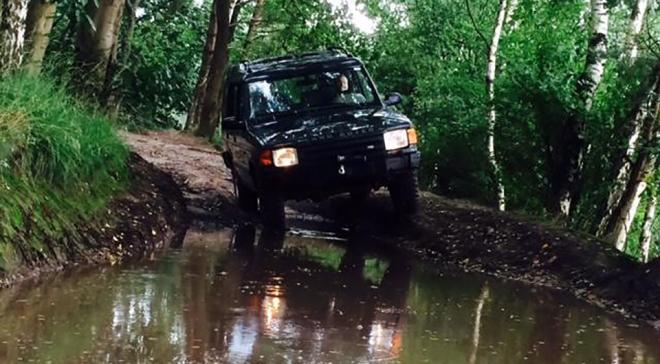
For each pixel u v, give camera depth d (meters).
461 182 16.06
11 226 8.02
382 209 12.93
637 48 14.14
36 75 10.77
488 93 16.09
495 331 7.51
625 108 13.46
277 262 9.84
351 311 7.85
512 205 14.90
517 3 19.30
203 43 29.45
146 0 28.50
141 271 8.77
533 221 11.67
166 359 6.08
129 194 10.98
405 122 11.54
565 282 9.60
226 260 9.73
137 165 12.77
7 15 10.60
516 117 14.26
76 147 9.38
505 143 14.76
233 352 6.35
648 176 13.68
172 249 10.11
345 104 12.30
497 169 14.92
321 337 6.92
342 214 13.51
